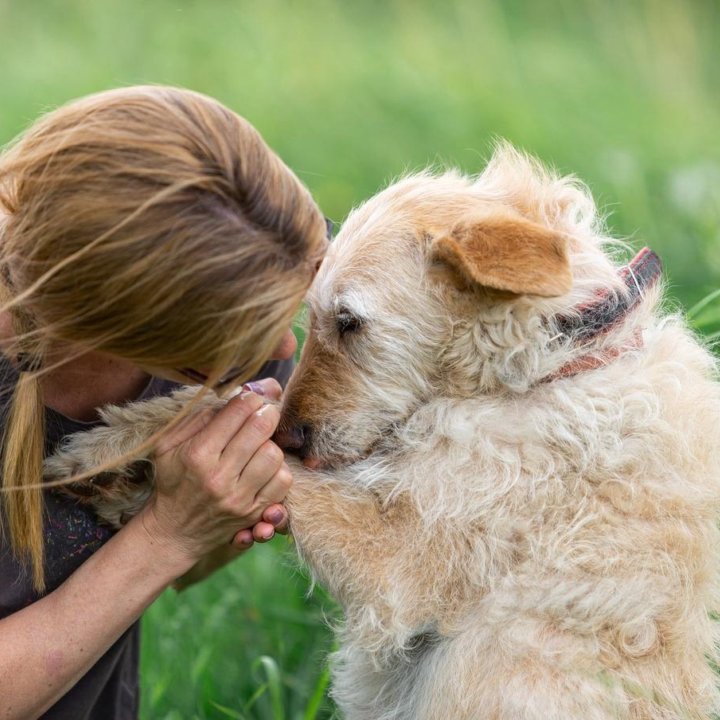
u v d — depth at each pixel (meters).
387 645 4.20
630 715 4.01
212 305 3.35
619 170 9.27
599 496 4.08
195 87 11.80
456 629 4.17
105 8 14.53
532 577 4.05
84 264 3.28
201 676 5.31
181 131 3.37
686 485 4.11
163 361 3.46
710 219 8.12
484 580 4.13
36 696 3.72
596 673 3.99
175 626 5.57
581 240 4.38
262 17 14.57
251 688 5.42
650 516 4.07
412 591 4.16
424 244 4.34
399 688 4.57
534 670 3.99
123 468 4.09
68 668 3.74
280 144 10.38
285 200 3.48
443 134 10.66
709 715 4.26
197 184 3.32
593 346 4.26
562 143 10.41
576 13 15.73
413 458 4.29
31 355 3.73
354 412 4.41
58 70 12.33
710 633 4.34
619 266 4.67
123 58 12.88
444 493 4.15
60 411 4.13
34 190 3.36
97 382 4.17
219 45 13.31
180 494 3.79
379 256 4.39
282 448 4.45
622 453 4.09
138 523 3.87
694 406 4.25
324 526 4.16
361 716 4.71
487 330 4.22
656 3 15.51
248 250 3.37
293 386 4.48
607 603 3.99
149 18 14.27
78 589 3.77
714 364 4.52
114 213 3.26
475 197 4.50
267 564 5.98
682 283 7.55
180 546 3.86
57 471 4.05
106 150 3.30
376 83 11.96
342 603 4.24
